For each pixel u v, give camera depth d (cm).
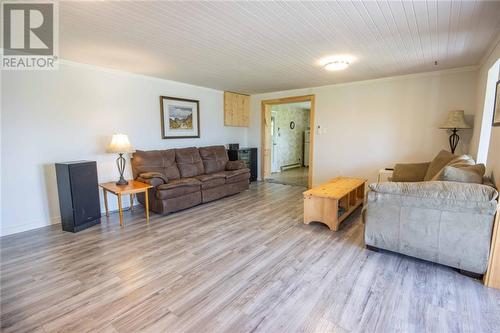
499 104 226
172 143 496
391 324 165
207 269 232
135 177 405
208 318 171
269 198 483
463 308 178
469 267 212
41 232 319
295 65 374
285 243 285
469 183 216
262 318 170
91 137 379
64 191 317
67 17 217
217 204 442
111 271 229
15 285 209
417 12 212
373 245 260
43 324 166
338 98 512
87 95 371
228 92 602
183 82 500
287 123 866
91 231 321
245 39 271
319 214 330
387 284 207
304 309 179
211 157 523
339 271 227
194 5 198
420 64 370
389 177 408
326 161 539
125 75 413
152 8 202
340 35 261
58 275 223
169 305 184
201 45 288
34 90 323
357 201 409
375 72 419
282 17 221
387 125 462
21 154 317
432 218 223
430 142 425
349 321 167
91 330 161
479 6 200
